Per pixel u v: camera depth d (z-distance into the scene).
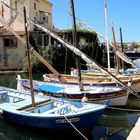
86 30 49.72
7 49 43.78
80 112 12.62
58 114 12.84
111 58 51.00
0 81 33.56
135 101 21.08
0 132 14.12
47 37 45.28
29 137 13.49
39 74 41.22
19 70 43.25
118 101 17.86
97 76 27.19
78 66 19.33
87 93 17.25
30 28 44.03
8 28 16.95
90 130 13.32
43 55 43.09
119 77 24.02
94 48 50.16
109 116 16.89
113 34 31.73
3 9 45.56
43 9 52.72
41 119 13.02
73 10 19.75
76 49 15.63
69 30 46.62
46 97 16.33
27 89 20.33
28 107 14.48
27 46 14.34
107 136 13.57
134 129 10.36
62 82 21.27
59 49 44.03
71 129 12.93
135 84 22.73
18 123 14.20
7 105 15.21
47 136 13.57
